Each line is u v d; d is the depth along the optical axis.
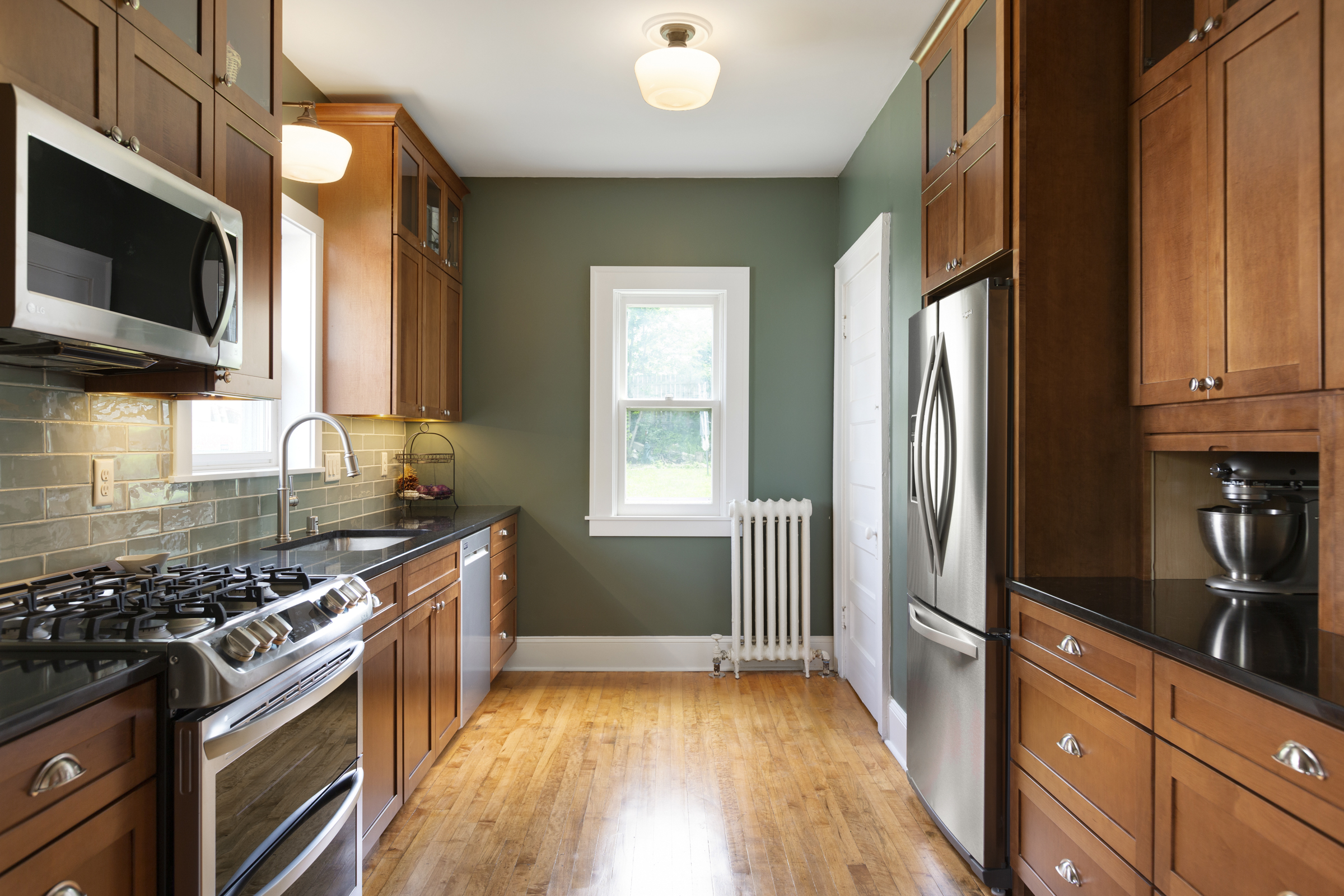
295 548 2.45
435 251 3.56
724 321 4.14
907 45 2.74
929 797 2.37
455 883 2.06
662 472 4.16
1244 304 1.54
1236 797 1.21
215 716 1.23
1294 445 1.48
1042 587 1.87
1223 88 1.60
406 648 2.33
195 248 1.55
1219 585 1.83
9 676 1.08
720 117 3.36
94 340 1.26
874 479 3.36
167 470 2.10
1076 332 1.98
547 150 3.73
